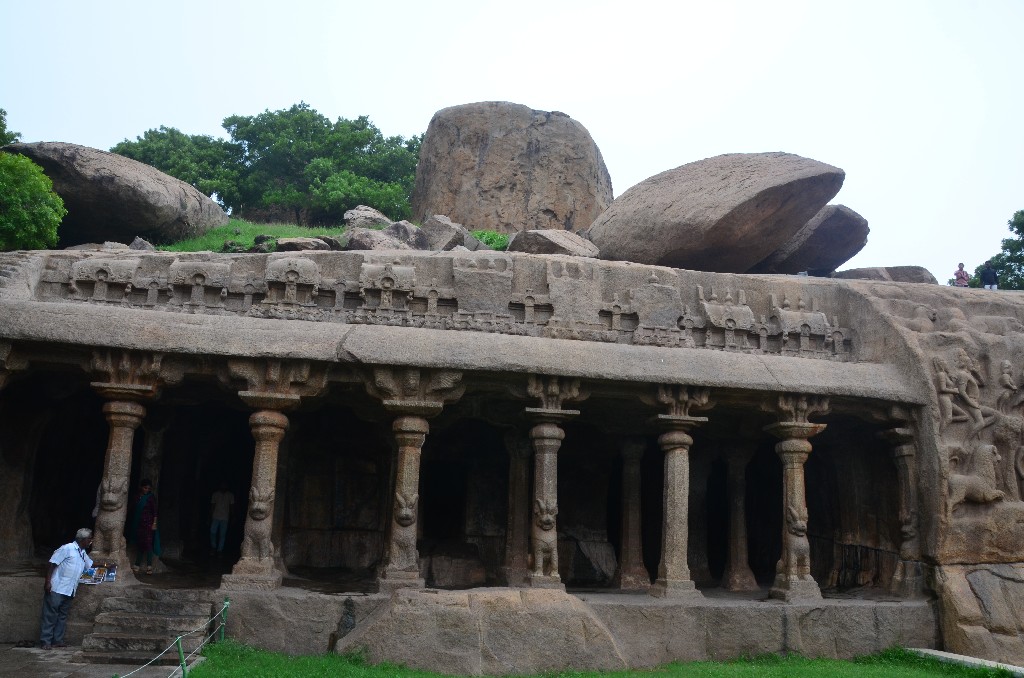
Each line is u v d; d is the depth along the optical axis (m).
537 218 21.88
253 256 12.29
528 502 13.31
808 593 11.87
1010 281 28.73
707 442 15.37
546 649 9.91
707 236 15.43
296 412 12.86
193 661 8.91
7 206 15.59
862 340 13.69
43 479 13.20
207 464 15.66
